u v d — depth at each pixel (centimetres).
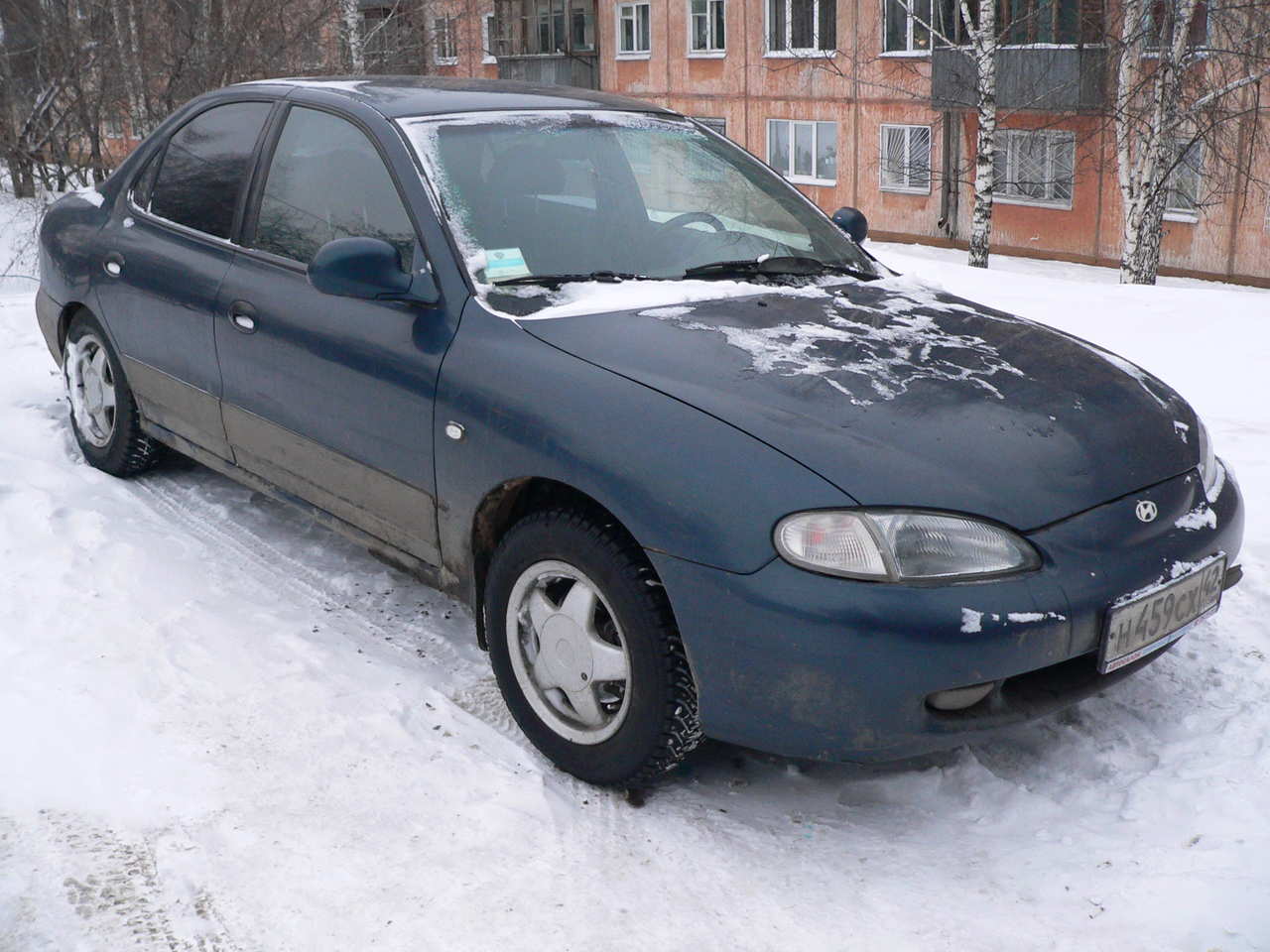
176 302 400
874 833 268
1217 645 346
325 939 232
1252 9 1598
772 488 246
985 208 1983
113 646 340
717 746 305
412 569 334
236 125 405
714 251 349
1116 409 289
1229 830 258
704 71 2958
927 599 238
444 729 308
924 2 2441
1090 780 284
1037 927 234
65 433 521
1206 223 2084
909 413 267
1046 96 2152
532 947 230
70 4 1772
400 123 344
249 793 277
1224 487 299
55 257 473
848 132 2680
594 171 355
